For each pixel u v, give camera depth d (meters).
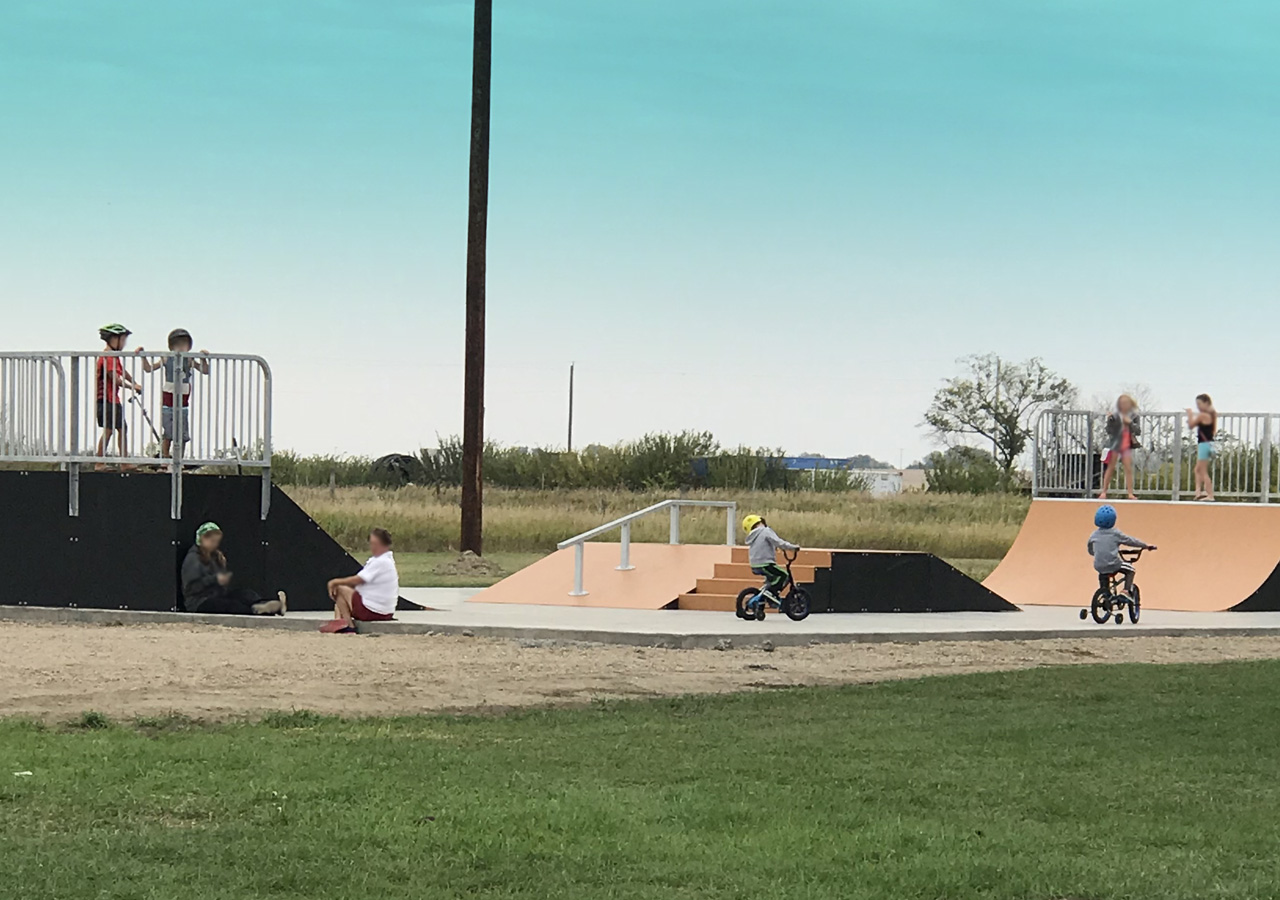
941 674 14.90
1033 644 17.86
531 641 16.58
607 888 6.81
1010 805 8.90
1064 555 25.27
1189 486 26.30
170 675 13.05
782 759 10.16
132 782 8.70
